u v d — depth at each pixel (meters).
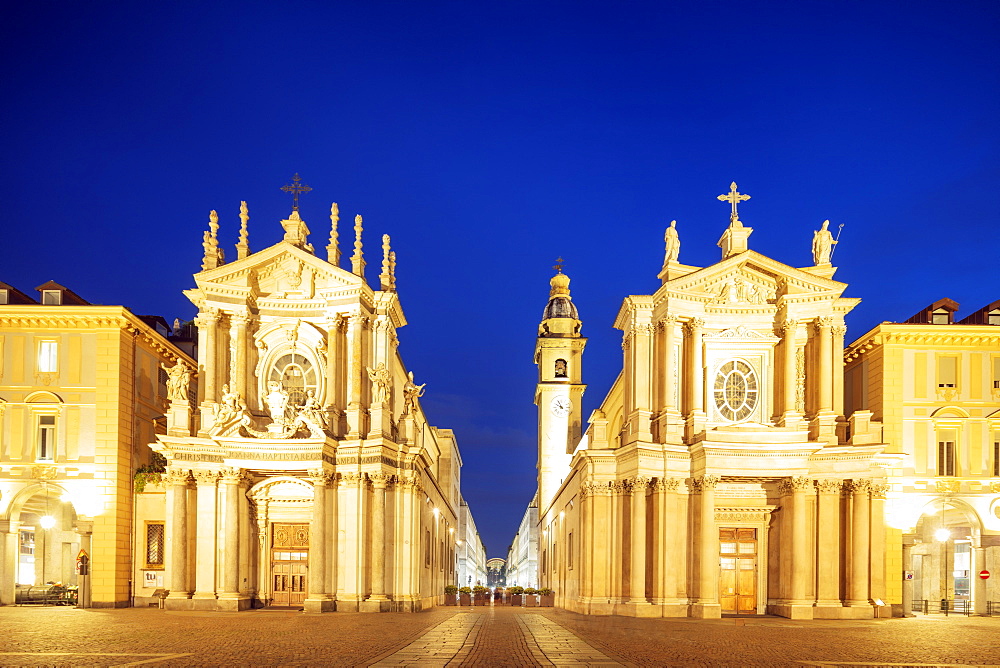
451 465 88.38
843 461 46.62
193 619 38.91
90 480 49.44
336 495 48.00
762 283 49.78
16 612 44.06
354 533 47.28
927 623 41.94
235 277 49.03
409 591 49.00
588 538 49.16
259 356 49.66
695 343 48.62
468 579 134.88
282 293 49.91
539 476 88.19
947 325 51.22
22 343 50.31
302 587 50.25
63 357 50.25
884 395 51.34
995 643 29.75
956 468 51.03
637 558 46.72
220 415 46.91
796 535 45.88
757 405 49.56
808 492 46.53
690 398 48.53
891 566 49.88
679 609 46.00
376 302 50.84
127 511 50.34
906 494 50.62
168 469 47.00
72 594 52.00
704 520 46.03
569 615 47.81
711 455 46.22
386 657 23.19
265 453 46.84
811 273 48.84
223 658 22.69
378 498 47.56
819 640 30.78
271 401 47.28
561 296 90.00
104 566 48.78
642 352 49.44
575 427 85.38
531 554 114.62
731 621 42.81
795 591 45.59
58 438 49.75
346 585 47.03
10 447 49.66
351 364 48.97
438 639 28.98
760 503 49.88
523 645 27.27
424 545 55.69
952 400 51.34
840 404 48.41
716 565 45.88
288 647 25.73
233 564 46.34
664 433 47.81
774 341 49.59
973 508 50.72
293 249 49.16
